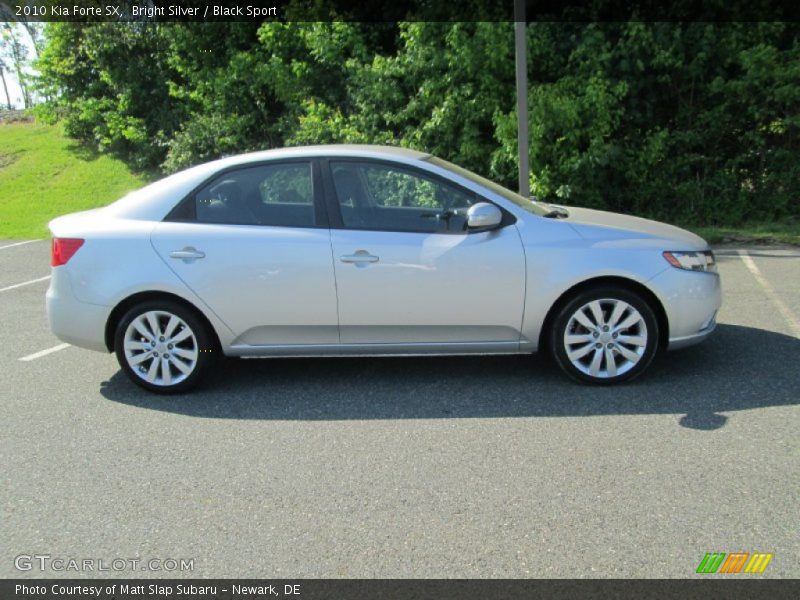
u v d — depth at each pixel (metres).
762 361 5.26
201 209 5.04
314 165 5.02
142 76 15.61
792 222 10.96
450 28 11.42
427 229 4.87
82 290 5.02
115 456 4.18
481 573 2.96
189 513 3.52
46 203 15.20
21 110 21.56
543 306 4.82
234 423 4.59
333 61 12.48
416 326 4.90
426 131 11.62
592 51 10.83
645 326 4.80
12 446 4.36
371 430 4.38
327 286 4.86
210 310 4.95
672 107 11.46
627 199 11.59
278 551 3.17
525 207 5.02
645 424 4.28
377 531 3.29
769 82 10.74
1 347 6.49
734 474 3.65
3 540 3.36
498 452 4.00
